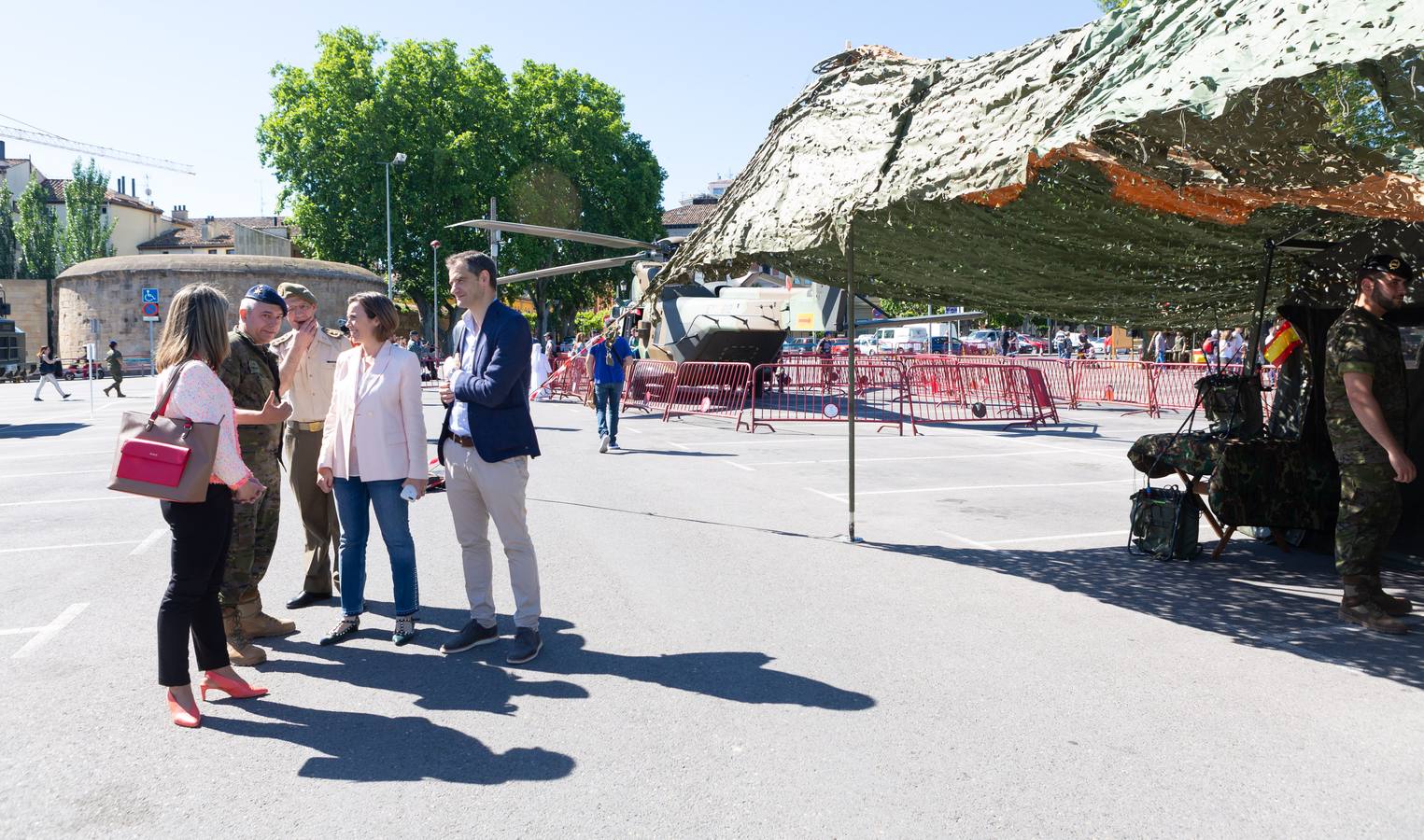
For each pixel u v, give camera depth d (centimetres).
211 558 379
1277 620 513
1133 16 445
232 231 8738
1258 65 362
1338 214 577
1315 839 284
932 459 1218
